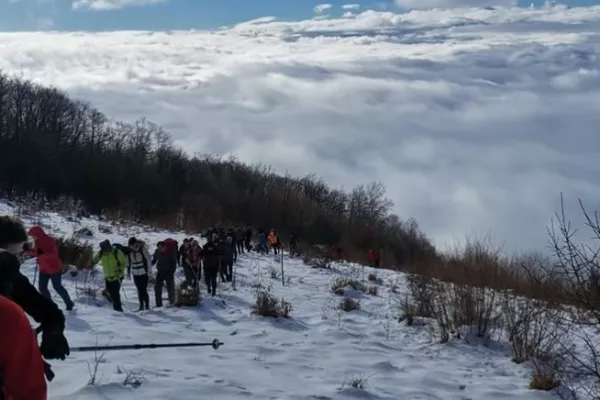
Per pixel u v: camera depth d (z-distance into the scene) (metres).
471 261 13.12
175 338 9.88
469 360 10.52
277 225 69.75
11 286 3.42
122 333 9.77
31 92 67.69
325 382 8.14
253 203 70.50
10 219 3.84
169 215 52.84
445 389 8.66
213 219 60.28
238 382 7.44
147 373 7.20
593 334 10.45
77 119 71.31
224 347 9.52
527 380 9.30
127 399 6.20
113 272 12.59
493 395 8.47
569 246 7.06
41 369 2.65
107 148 68.94
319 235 68.31
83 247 18.16
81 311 11.78
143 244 13.45
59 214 32.97
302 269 24.48
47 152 58.59
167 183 66.88
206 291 16.67
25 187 54.56
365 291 18.19
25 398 2.55
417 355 10.67
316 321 13.22
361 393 7.75
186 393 6.65
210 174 75.38
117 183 60.88
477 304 11.97
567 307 10.53
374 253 34.19
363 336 11.80
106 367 7.27
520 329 11.02
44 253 11.62
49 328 3.52
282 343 10.49
